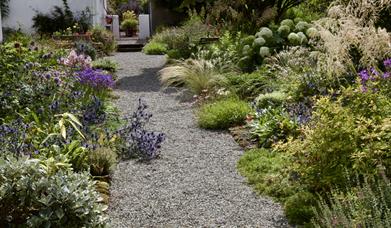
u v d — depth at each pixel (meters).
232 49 10.30
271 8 12.14
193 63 9.62
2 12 16.69
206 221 3.80
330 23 5.88
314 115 4.11
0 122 5.93
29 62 7.51
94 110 6.54
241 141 5.82
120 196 4.31
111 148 5.32
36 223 3.00
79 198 3.12
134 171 4.94
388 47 5.27
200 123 6.66
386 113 4.03
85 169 4.50
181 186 4.53
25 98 6.49
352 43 5.56
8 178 3.15
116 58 14.95
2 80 6.69
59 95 6.94
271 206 4.02
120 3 31.00
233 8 13.08
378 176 3.37
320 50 7.77
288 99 6.68
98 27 16.66
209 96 7.56
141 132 5.73
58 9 17.09
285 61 8.65
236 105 6.73
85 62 9.48
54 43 13.58
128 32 24.27
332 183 3.75
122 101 8.39
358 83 4.36
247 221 3.78
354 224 2.83
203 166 5.07
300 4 12.80
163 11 20.89
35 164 3.25
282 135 5.52
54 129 5.02
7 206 3.11
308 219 3.67
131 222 3.81
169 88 9.36
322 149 3.76
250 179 4.57
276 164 4.79
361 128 3.69
